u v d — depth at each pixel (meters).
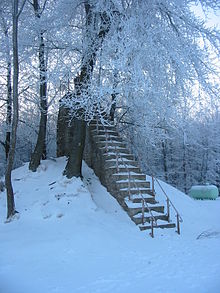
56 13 11.69
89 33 11.39
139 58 9.48
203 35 10.66
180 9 10.43
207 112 12.02
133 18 9.91
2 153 23.19
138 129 15.38
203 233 9.03
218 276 5.34
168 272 5.63
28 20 12.17
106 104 10.05
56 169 12.38
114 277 5.36
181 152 32.16
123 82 9.64
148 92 9.77
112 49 9.55
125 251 6.94
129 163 11.31
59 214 9.03
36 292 4.70
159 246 7.52
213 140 26.91
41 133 12.66
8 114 17.78
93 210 9.55
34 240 7.38
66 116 13.20
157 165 32.88
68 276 5.39
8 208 9.32
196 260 6.36
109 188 10.83
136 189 10.26
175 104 10.77
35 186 11.27
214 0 10.52
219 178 33.25
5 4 13.24
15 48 9.42
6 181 9.38
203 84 10.37
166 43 10.03
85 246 7.05
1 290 4.77
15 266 5.85
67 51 11.27
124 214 9.62
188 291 4.71
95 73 11.03
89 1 11.32
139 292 4.71
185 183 32.28
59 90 12.58
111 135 12.73
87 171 12.34
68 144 13.86
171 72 10.38
